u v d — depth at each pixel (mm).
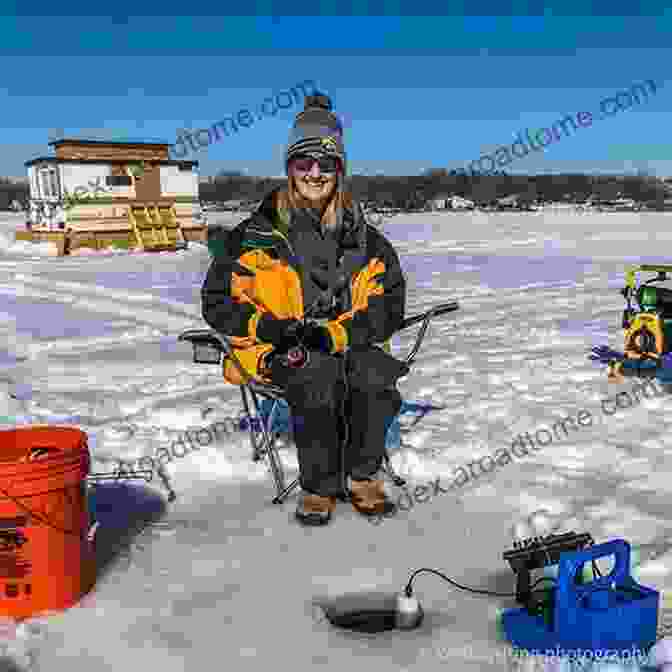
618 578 2150
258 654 2213
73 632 2312
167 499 3414
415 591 2562
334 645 2256
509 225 28609
